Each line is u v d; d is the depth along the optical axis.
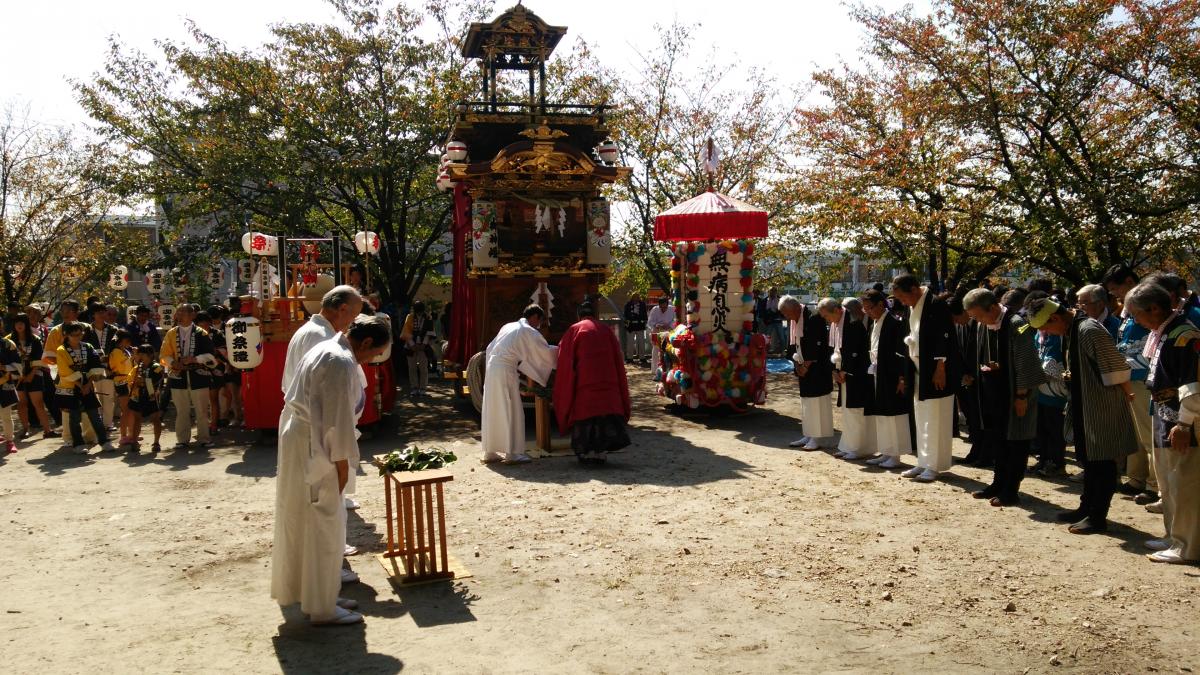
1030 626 4.66
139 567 5.96
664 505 7.43
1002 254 15.91
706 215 11.88
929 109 15.52
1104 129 14.91
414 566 5.64
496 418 9.34
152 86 18.52
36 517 7.34
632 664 4.26
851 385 9.29
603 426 9.02
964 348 8.63
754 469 8.90
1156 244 14.68
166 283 19.39
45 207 20.16
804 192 18.61
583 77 20.00
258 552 6.28
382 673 4.19
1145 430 7.27
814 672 4.14
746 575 5.59
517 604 5.13
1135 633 4.53
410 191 20.52
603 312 28.78
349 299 5.44
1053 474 8.17
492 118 13.04
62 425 11.41
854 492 7.79
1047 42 14.16
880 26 16.39
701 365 12.47
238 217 18.05
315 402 4.62
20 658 4.42
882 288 8.90
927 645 4.44
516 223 12.48
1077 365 6.35
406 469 5.68
